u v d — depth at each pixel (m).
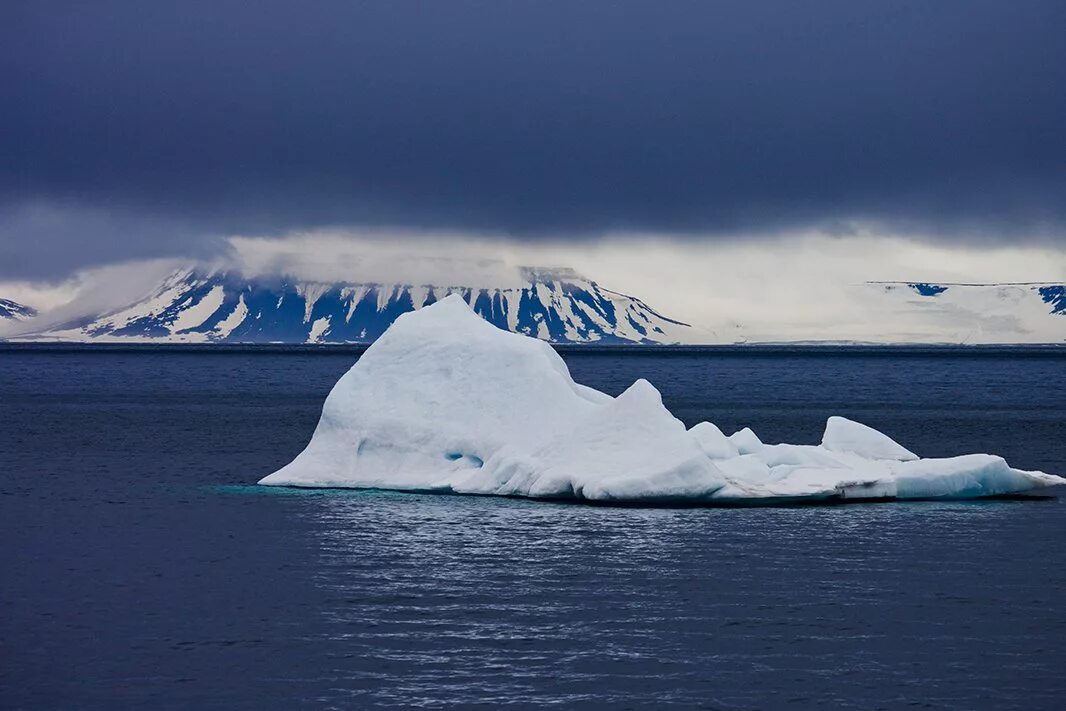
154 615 52.47
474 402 86.00
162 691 42.97
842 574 59.38
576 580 58.22
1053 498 83.62
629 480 77.31
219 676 44.41
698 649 47.38
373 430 87.06
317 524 72.94
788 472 82.38
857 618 51.53
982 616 51.81
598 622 50.97
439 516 74.81
